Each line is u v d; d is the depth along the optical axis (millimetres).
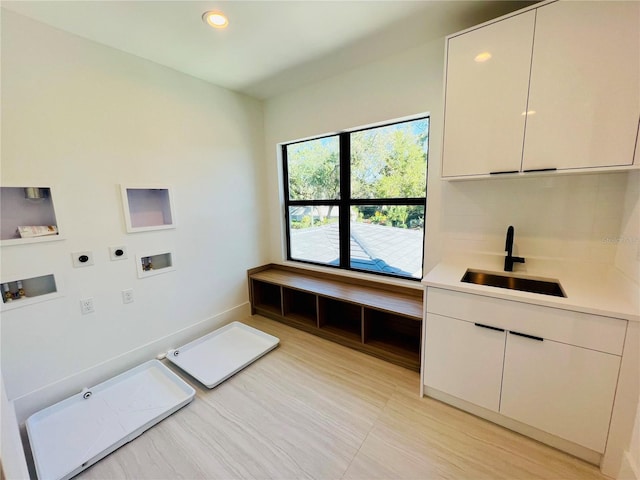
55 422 1673
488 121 1567
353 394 1885
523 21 1411
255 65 2303
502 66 1493
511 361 1476
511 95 1487
